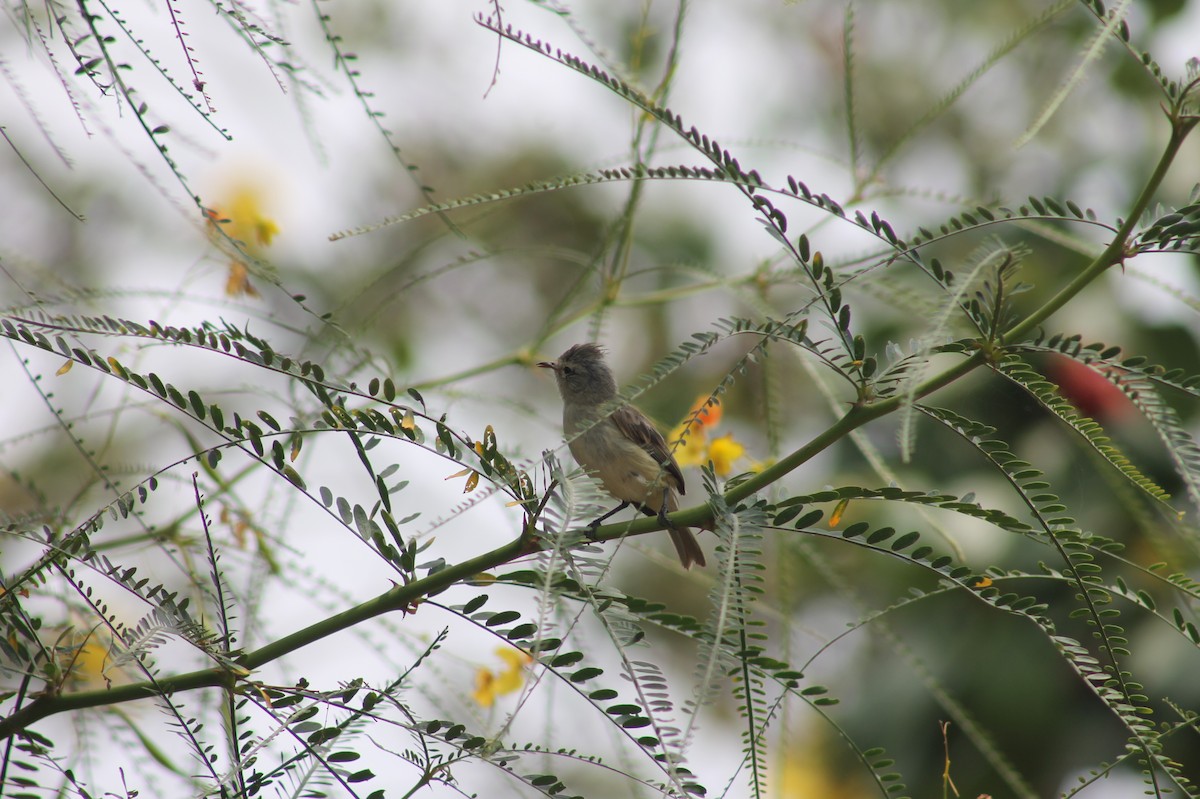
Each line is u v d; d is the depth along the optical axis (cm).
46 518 508
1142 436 953
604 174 470
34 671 427
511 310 1233
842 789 975
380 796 402
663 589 1109
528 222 1249
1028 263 1074
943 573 439
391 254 1147
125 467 593
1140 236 426
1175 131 424
